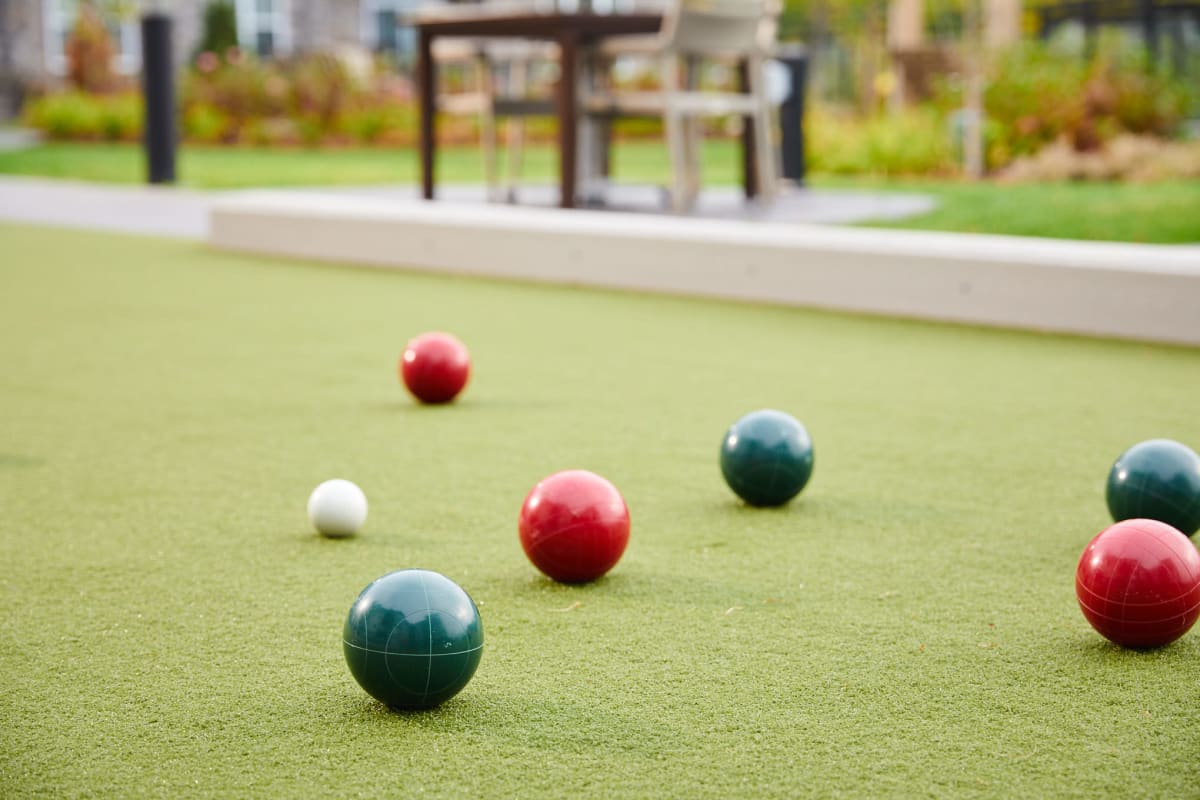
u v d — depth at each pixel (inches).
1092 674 105.7
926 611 119.5
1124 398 211.2
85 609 119.5
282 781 87.8
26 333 267.0
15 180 619.5
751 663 107.5
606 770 89.2
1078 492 158.9
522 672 105.5
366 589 97.8
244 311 296.0
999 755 91.8
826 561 133.2
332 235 384.5
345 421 194.2
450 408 203.6
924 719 97.3
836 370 233.5
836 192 464.1
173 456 174.1
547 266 343.6
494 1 541.3
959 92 590.2
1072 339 263.7
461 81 935.7
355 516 139.9
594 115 406.9
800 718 97.4
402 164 701.9
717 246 314.2
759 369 234.2
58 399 208.5
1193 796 86.2
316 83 873.5
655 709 98.7
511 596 123.0
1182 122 546.6
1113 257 266.7
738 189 486.6
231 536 140.6
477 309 300.2
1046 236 351.9
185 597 122.5
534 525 124.6
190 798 85.7
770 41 406.9
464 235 357.1
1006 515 149.3
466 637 96.2
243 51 1148.5
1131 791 86.9
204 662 107.7
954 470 168.6
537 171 651.5
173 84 583.2
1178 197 415.2
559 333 270.2
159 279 346.0
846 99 906.1
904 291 289.4
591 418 197.0
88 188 574.9
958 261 281.4
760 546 137.9
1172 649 110.7
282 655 109.1
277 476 164.6
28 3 1178.6
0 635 113.3
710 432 188.9
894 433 188.4
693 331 272.4
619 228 329.4
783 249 304.5
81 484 160.7
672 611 119.1
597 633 113.8
